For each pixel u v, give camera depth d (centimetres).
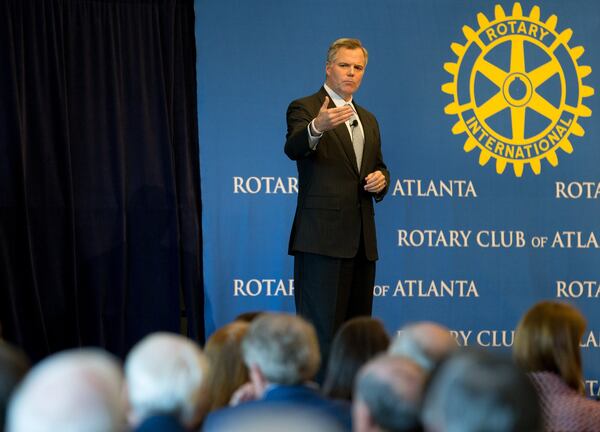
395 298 1323
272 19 1313
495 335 1334
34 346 1211
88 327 1248
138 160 1265
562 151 1349
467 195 1335
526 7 1353
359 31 1330
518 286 1337
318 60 1319
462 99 1340
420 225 1330
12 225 1212
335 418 523
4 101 1210
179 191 1280
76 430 320
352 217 1050
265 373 566
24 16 1231
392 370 420
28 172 1230
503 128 1345
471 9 1345
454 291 1330
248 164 1303
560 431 664
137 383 458
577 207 1345
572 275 1341
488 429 322
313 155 1051
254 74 1308
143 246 1265
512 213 1340
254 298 1300
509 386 324
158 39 1271
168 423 450
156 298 1266
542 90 1351
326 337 1033
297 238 1048
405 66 1333
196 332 1274
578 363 691
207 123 1296
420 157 1331
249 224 1302
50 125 1238
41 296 1230
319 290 1041
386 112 1330
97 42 1255
